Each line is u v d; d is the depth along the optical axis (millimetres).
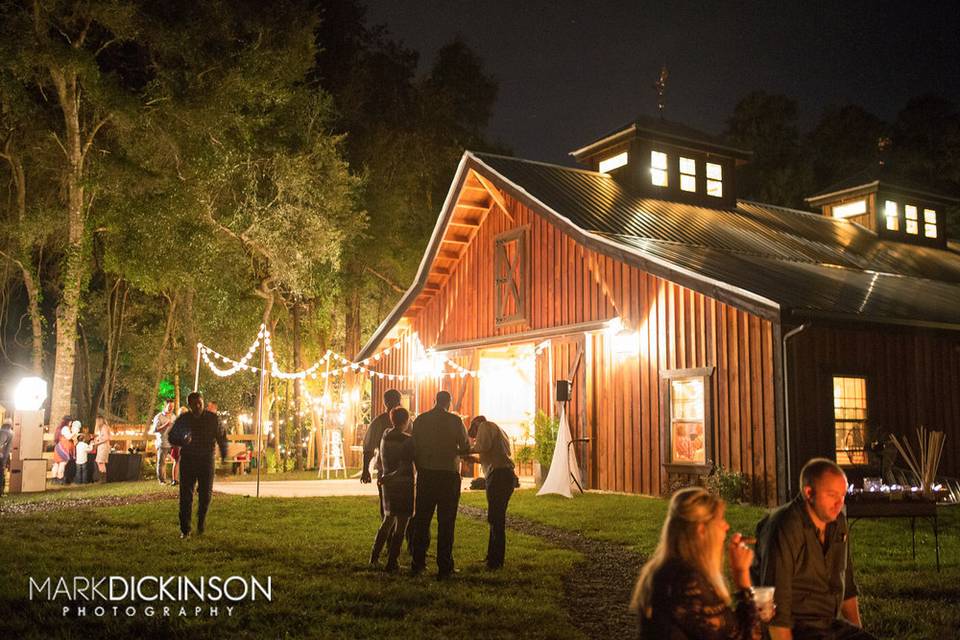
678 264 15469
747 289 14125
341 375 29703
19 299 33688
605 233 17422
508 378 23516
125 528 10992
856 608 4543
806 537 4203
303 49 24656
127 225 23109
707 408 14648
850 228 24906
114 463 20656
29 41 20625
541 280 19344
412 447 8477
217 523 11383
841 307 14117
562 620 6578
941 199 26078
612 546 10141
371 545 9734
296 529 10930
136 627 6355
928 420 15523
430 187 33688
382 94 31969
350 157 30469
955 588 7547
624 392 16672
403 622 6465
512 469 8875
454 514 8312
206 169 22656
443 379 22578
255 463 27016
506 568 8617
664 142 21578
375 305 33562
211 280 24016
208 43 23000
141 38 22797
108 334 30578
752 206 23906
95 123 23828
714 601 3324
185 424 10297
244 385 32719
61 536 10312
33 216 24578
